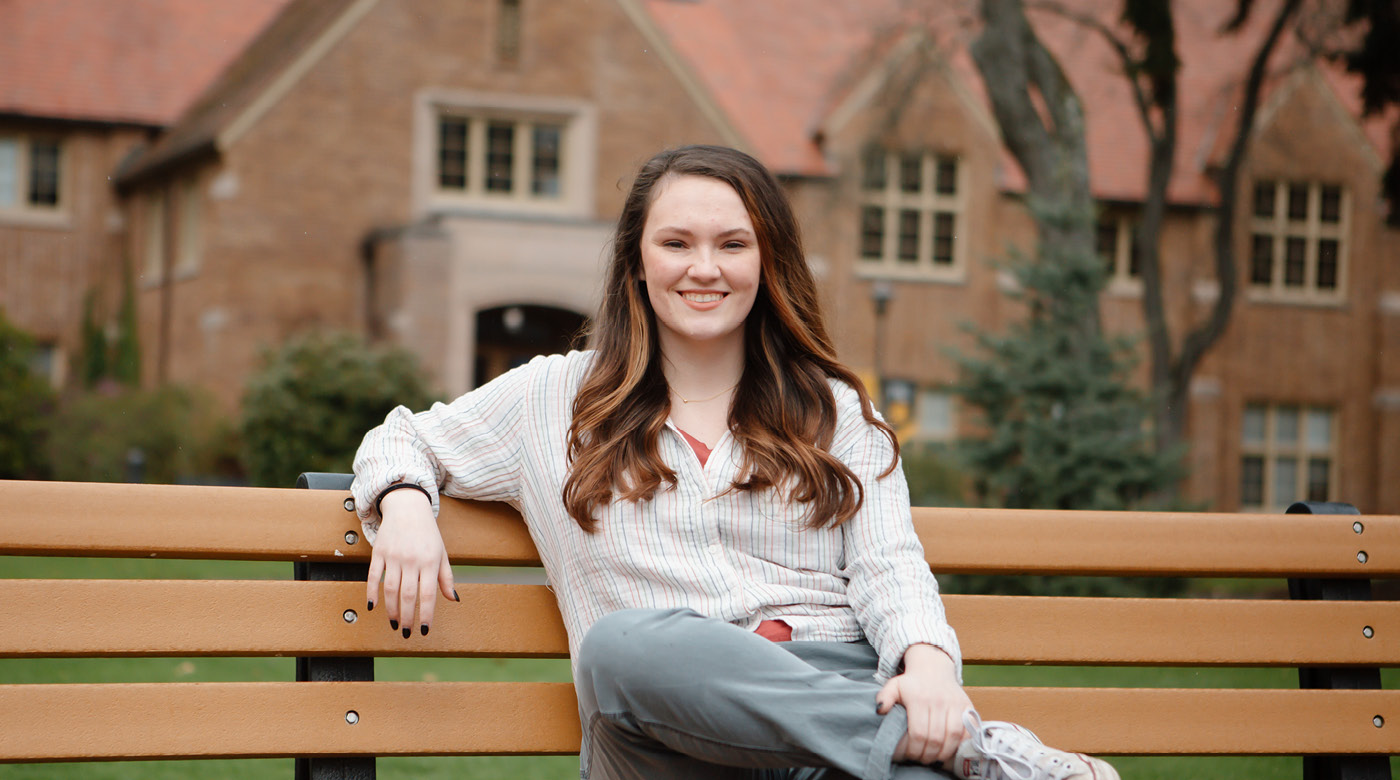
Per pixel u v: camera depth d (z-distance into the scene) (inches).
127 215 887.7
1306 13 669.9
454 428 80.8
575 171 872.3
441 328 839.1
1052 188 635.5
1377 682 90.3
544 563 81.9
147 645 73.1
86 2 915.4
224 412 817.5
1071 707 84.5
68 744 71.4
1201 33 861.8
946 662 74.0
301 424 711.7
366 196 850.8
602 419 79.8
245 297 831.7
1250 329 969.5
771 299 84.7
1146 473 432.8
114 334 877.8
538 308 919.0
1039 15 753.6
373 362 734.5
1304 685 91.6
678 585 78.5
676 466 80.7
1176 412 677.9
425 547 73.9
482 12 861.8
